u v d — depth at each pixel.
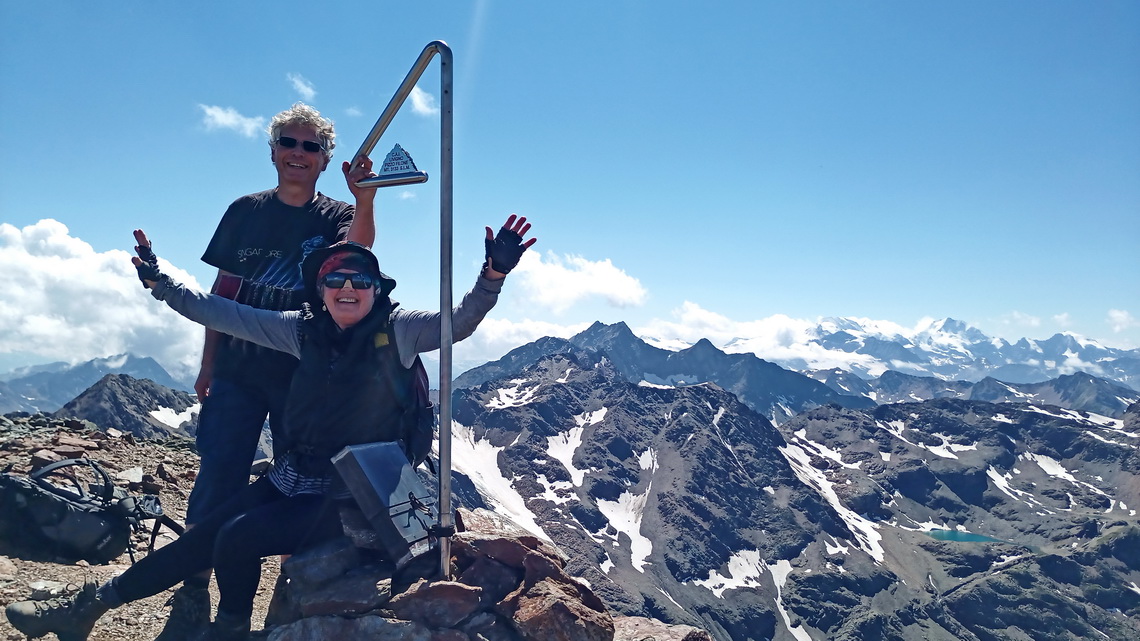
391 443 2.40
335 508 2.40
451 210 2.31
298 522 2.32
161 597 2.99
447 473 2.30
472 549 2.39
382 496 2.28
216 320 2.35
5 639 2.42
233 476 2.67
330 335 2.33
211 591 3.13
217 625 2.35
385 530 2.27
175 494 4.70
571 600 2.23
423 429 2.48
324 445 2.36
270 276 2.79
